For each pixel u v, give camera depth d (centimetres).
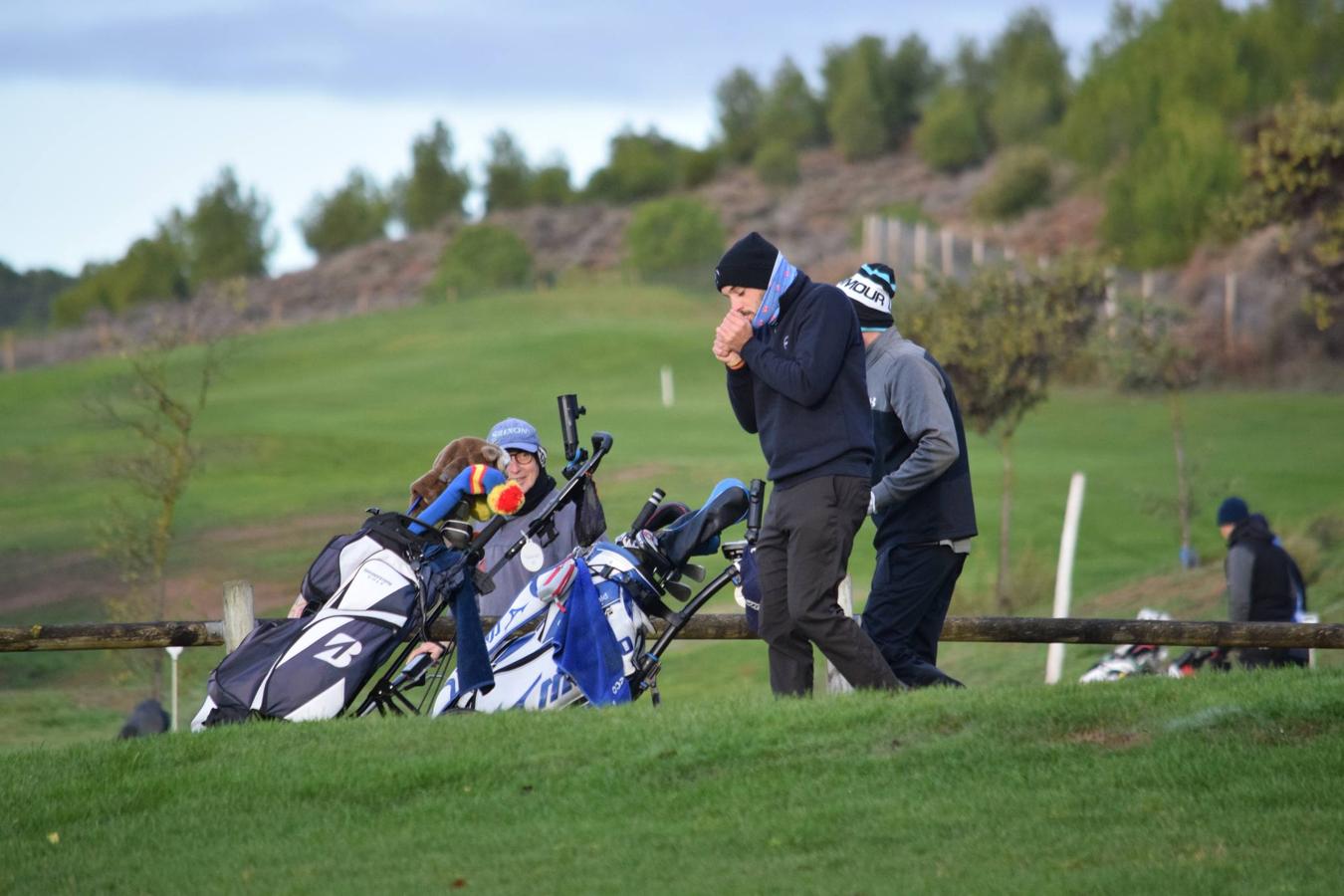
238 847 2042
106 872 1975
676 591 2647
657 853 1938
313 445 15362
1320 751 2127
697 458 14175
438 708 2616
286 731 2431
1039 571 8919
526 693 2578
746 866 1877
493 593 2973
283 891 1866
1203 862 1809
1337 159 8638
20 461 14712
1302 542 7488
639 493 12456
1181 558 8506
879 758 2211
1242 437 15262
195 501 12706
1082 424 16212
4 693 7338
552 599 2562
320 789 2209
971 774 2141
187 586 9912
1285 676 2481
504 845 1997
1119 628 2877
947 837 1939
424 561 2552
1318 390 18375
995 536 10638
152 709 5091
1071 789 2066
